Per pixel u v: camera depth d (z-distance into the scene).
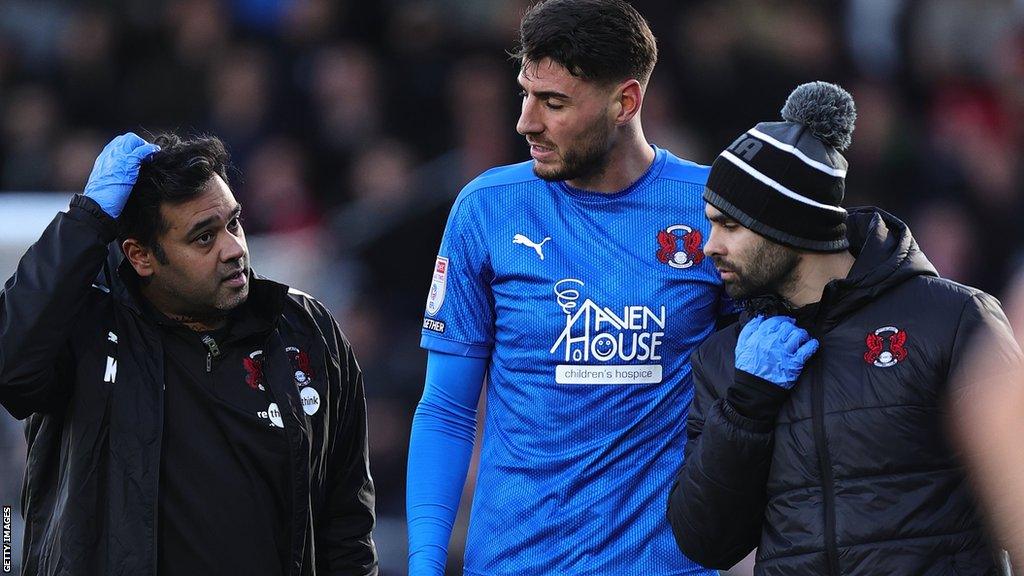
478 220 13.51
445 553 13.46
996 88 36.94
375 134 32.91
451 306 13.70
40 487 12.39
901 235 11.62
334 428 13.12
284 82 34.47
